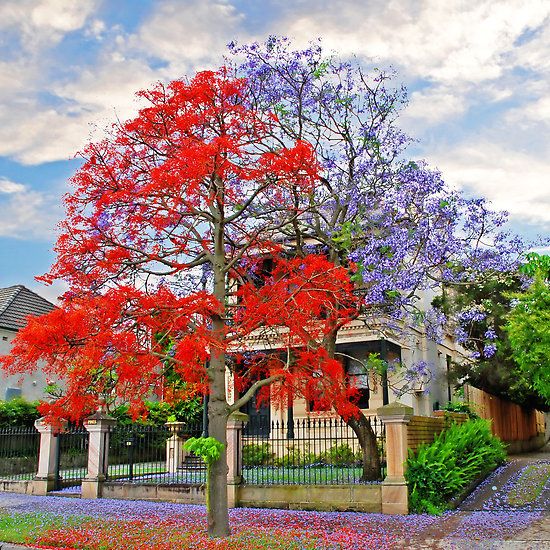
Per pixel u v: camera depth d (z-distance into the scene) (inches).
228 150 415.5
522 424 1264.8
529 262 514.0
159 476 706.2
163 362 418.6
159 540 392.8
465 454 598.5
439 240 578.9
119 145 454.3
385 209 592.7
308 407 846.5
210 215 445.1
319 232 600.1
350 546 373.1
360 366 858.8
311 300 456.8
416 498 503.2
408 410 509.7
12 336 1008.2
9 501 606.9
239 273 531.2
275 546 369.4
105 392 420.8
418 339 862.5
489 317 797.9
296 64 608.4
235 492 553.3
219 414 411.5
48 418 406.6
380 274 543.5
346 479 587.5
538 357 520.4
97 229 438.3
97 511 529.3
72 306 415.5
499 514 480.7
